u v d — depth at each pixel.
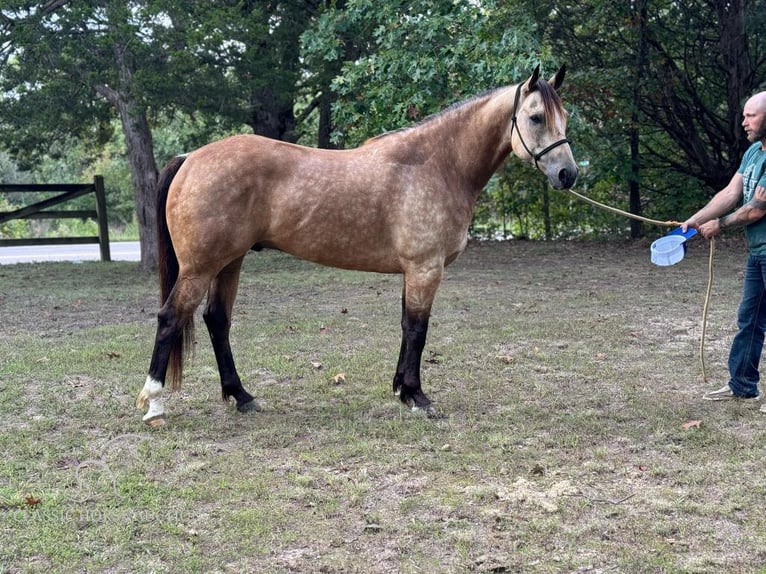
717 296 8.56
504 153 4.57
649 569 2.73
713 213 4.62
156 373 4.28
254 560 2.80
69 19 9.70
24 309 8.37
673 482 3.50
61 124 11.64
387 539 2.95
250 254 14.30
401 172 4.36
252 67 10.81
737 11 13.11
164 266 4.36
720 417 4.45
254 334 6.84
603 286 9.59
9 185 13.56
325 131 14.61
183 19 10.12
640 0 13.25
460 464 3.71
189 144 14.02
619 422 4.39
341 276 10.95
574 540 2.94
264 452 3.90
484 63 9.97
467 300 8.57
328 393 5.02
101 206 14.20
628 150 15.27
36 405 4.71
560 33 14.16
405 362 4.65
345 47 12.62
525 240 16.25
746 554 2.84
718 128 14.17
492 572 2.71
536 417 4.48
